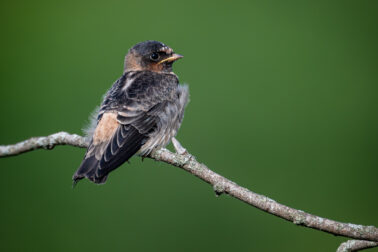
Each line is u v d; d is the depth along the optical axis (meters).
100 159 10.20
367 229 8.41
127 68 13.05
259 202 8.95
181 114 12.27
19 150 11.50
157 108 11.42
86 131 11.09
